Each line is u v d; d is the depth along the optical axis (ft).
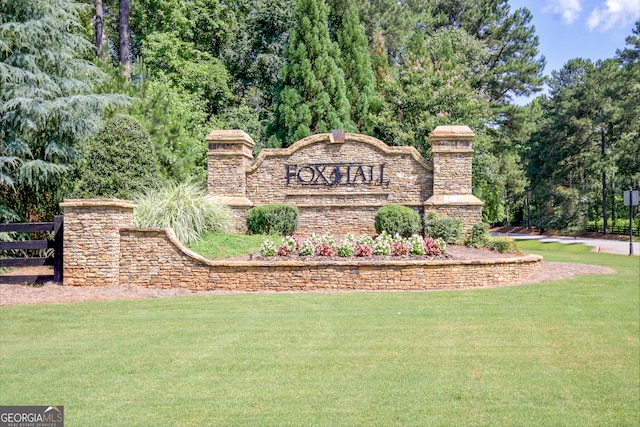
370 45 113.19
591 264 54.34
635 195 77.00
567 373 19.56
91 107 49.73
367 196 58.70
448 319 27.32
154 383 18.45
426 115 76.79
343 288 35.50
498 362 20.72
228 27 108.47
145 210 44.39
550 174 172.24
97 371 19.67
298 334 24.52
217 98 100.68
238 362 20.62
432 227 53.67
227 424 15.25
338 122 82.02
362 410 16.19
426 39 108.37
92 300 32.53
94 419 15.60
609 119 140.87
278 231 54.65
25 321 27.25
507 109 124.26
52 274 38.99
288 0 103.14
